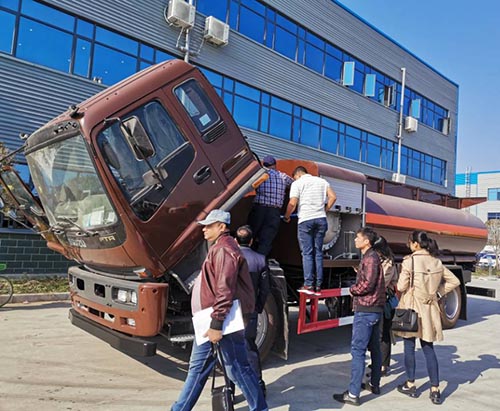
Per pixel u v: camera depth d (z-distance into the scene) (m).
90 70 12.71
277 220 5.66
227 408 3.60
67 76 12.19
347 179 6.66
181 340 4.58
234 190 4.98
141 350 4.32
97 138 4.19
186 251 4.62
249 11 17.55
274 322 5.37
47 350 5.79
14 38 11.25
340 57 22.22
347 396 4.56
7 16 11.13
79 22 12.48
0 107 10.96
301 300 5.72
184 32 15.02
